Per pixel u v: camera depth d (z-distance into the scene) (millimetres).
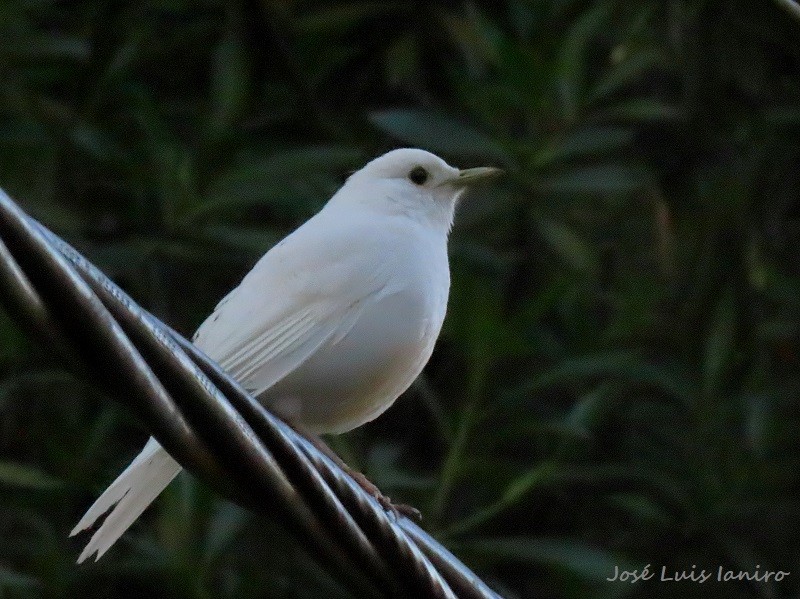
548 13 14250
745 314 14430
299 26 14211
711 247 14523
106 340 7031
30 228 6812
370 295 9633
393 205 10219
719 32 14977
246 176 13297
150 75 14406
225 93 13594
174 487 12188
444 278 9984
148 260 13547
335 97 14492
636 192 14445
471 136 13352
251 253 13523
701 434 14086
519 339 11930
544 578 13766
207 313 13383
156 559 12188
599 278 14234
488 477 12430
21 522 12883
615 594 13320
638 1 14820
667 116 14539
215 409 7320
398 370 9758
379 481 12359
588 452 13953
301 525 7664
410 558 7867
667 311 14398
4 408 13180
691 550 13789
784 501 14000
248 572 12883
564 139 13562
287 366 9516
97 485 12867
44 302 6922
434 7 14391
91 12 14469
